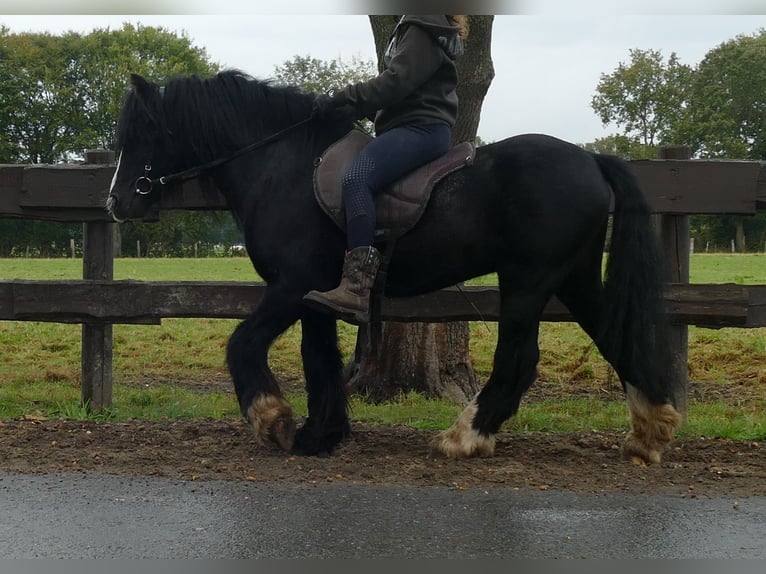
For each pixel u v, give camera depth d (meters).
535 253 5.05
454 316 6.69
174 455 5.41
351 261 5.02
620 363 5.37
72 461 5.23
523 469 5.12
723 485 4.87
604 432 6.42
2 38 64.75
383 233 5.14
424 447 5.81
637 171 6.52
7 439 5.79
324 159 5.31
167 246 51.38
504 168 5.12
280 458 5.37
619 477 5.01
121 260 41.62
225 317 6.79
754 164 6.47
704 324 6.57
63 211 6.89
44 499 4.48
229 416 6.89
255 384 5.27
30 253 56.56
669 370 5.35
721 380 9.25
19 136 65.25
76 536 3.96
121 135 5.57
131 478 4.87
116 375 9.47
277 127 5.55
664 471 5.15
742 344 11.31
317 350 5.63
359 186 5.03
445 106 5.32
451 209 5.14
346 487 4.73
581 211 5.04
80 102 65.81
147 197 5.61
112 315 6.83
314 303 5.04
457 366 7.95
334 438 5.62
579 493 4.67
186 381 9.14
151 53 66.38
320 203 5.18
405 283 5.34
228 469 5.08
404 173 5.20
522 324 5.17
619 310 5.14
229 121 5.51
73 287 6.85
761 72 70.38
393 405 7.34
